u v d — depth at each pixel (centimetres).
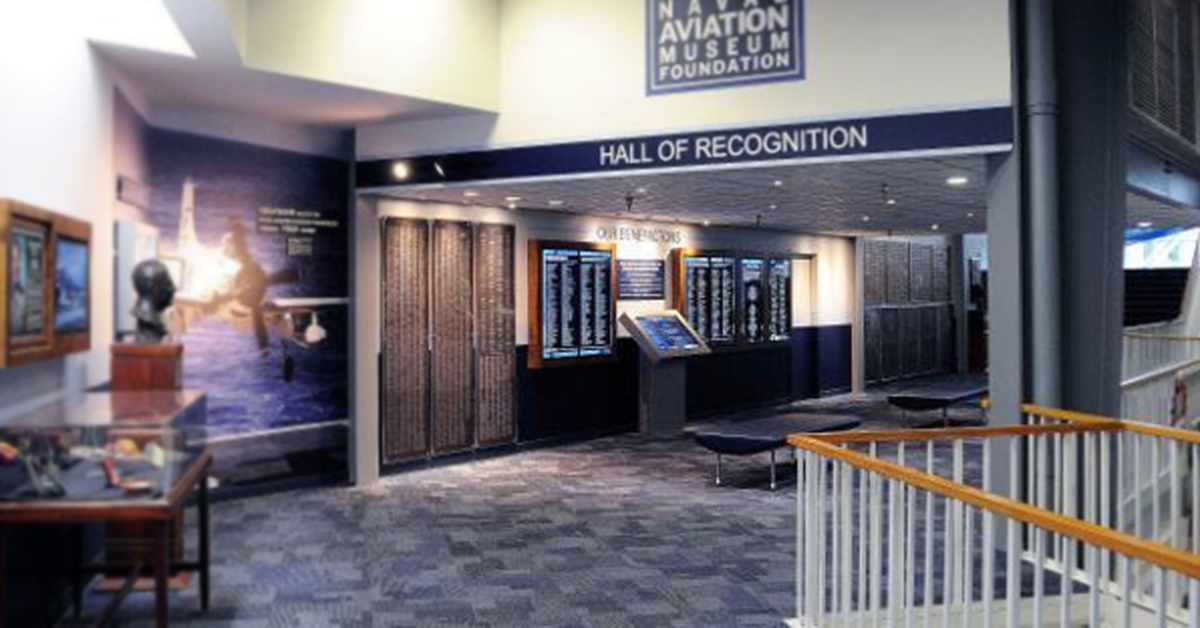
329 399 849
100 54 580
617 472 929
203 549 513
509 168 777
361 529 695
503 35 780
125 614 502
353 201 855
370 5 694
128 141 662
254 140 793
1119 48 632
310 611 513
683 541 667
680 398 1209
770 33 684
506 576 581
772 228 1398
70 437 404
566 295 1084
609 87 739
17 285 422
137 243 643
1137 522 533
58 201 498
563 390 1094
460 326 971
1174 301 1688
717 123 702
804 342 1522
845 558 420
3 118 423
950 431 488
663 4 720
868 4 654
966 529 368
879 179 779
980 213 1132
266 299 802
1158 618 263
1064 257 629
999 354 625
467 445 980
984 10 620
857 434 467
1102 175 623
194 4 510
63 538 488
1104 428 530
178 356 553
